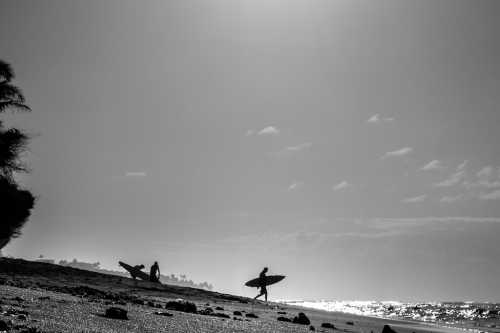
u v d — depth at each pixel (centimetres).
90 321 1259
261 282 5188
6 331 958
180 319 1661
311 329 2031
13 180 3128
